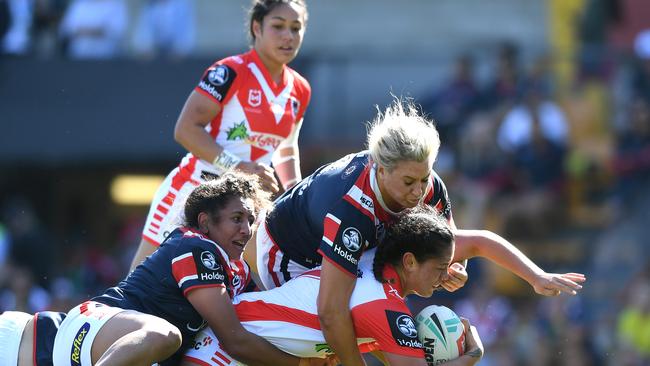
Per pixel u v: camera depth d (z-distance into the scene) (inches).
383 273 754.8
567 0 2177.7
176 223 850.8
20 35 1844.2
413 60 1836.9
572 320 1670.8
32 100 1772.9
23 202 1975.9
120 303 778.8
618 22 2135.8
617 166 1870.1
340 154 1785.2
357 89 1800.0
